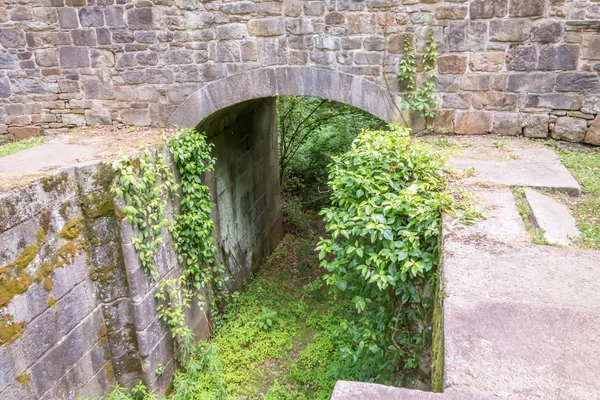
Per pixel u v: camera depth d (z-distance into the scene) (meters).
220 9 4.29
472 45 4.04
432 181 2.69
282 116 8.34
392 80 4.25
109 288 3.36
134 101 4.74
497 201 2.62
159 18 4.38
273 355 4.48
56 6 4.45
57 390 2.94
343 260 2.80
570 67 3.90
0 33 4.58
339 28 4.19
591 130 3.99
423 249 2.47
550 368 1.31
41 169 2.96
